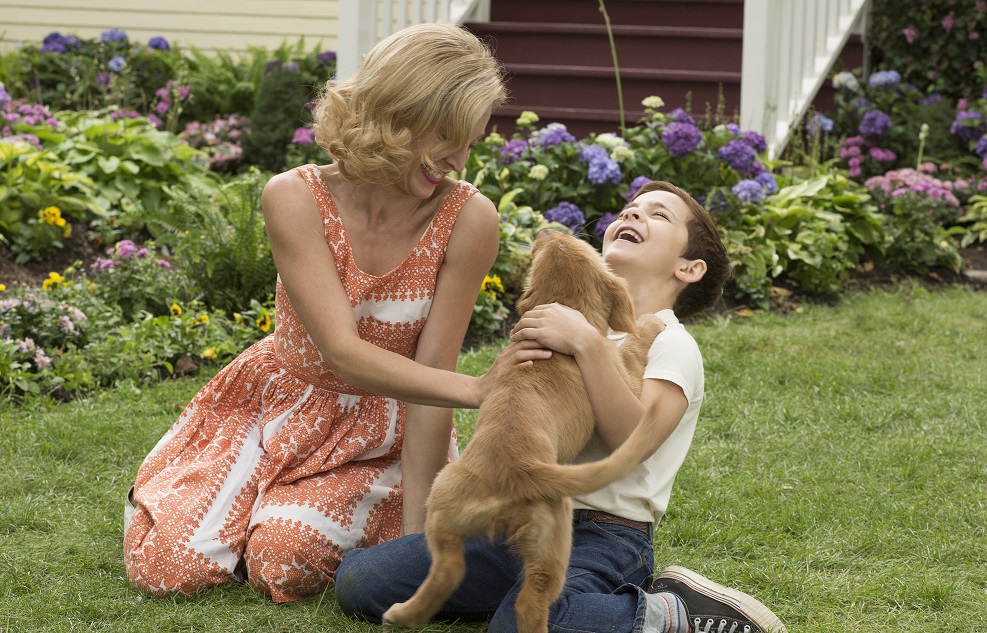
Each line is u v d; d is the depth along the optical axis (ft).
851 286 22.39
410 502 9.15
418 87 8.02
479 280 9.37
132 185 22.79
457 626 8.45
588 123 26.91
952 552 10.01
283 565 8.75
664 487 8.49
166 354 15.67
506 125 27.58
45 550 9.70
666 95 27.09
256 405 9.80
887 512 10.96
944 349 17.79
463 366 15.62
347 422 9.54
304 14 33.81
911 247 23.08
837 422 14.01
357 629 8.24
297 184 8.84
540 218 20.81
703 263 9.09
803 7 26.55
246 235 18.11
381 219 9.05
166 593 8.78
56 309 15.93
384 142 8.06
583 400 7.79
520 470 6.98
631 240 9.05
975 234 26.40
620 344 8.56
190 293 18.13
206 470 9.37
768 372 16.01
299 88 28.40
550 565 6.98
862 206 24.21
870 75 32.12
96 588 8.89
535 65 28.04
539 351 7.80
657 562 9.83
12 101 29.07
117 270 17.97
